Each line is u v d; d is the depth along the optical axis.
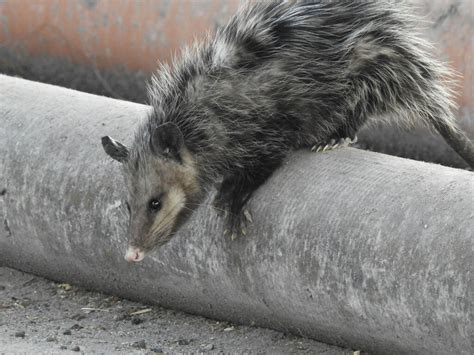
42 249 10.83
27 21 15.60
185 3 14.17
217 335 9.70
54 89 11.58
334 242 8.69
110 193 10.17
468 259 7.90
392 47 10.10
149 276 10.07
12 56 15.97
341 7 9.94
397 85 10.21
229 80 9.49
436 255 8.09
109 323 10.06
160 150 9.04
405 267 8.23
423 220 8.30
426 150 13.28
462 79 12.64
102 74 15.18
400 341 8.54
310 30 9.73
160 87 9.76
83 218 10.32
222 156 9.36
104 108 10.94
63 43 15.39
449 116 10.72
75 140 10.65
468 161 10.97
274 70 9.54
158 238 9.08
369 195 8.77
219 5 13.90
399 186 8.73
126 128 10.51
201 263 9.54
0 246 11.24
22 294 10.88
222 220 9.36
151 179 9.06
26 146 10.85
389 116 10.35
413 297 8.18
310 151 9.70
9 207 10.88
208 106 9.43
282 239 8.99
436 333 8.16
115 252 10.19
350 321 8.80
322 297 8.83
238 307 9.66
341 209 8.80
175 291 10.02
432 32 12.73
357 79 9.95
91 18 14.98
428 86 10.46
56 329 9.88
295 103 9.57
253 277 9.22
